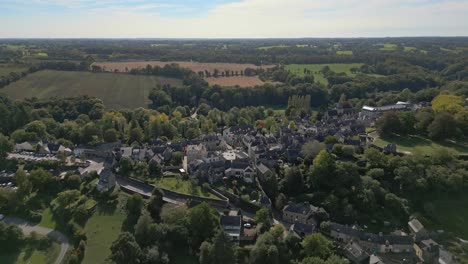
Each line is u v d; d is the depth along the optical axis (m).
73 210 161.62
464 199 182.12
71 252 138.38
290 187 179.38
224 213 160.88
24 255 140.88
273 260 130.62
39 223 159.25
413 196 182.50
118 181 187.62
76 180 180.62
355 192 174.38
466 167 196.25
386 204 173.12
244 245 145.12
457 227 167.25
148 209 159.88
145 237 140.62
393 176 190.50
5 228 146.88
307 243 137.75
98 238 147.62
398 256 145.50
